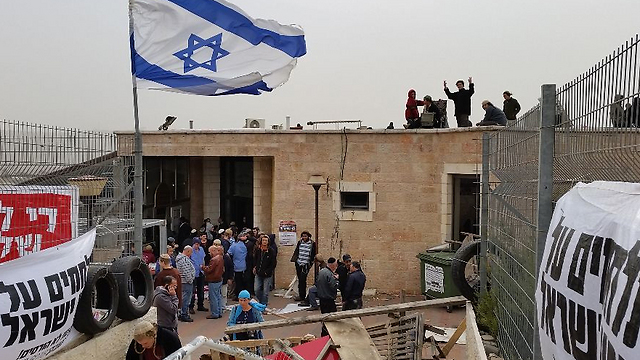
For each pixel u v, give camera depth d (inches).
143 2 389.7
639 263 85.3
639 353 81.4
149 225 559.5
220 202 836.0
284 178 654.5
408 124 648.4
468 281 459.8
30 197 215.2
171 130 684.7
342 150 635.5
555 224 142.9
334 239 640.4
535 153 199.8
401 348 326.6
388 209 625.0
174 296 342.0
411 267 619.5
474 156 574.2
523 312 223.3
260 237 557.6
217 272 495.8
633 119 111.3
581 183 134.4
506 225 275.1
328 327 328.5
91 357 241.4
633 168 111.7
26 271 193.9
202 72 405.4
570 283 119.9
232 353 196.5
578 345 114.7
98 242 311.3
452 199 605.0
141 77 394.6
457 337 343.9
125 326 273.7
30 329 191.3
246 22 409.1
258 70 422.9
